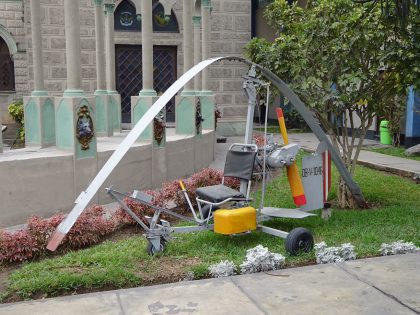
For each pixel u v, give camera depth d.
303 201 6.14
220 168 11.27
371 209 7.50
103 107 11.26
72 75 7.62
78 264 5.09
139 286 4.67
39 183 7.17
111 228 6.30
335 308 4.08
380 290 4.43
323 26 6.98
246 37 17.08
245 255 5.34
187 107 10.84
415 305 4.12
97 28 11.83
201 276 4.87
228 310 4.05
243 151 5.82
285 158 5.88
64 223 4.98
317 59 7.17
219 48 16.88
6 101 19.36
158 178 9.29
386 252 5.44
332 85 7.43
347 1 6.93
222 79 16.97
